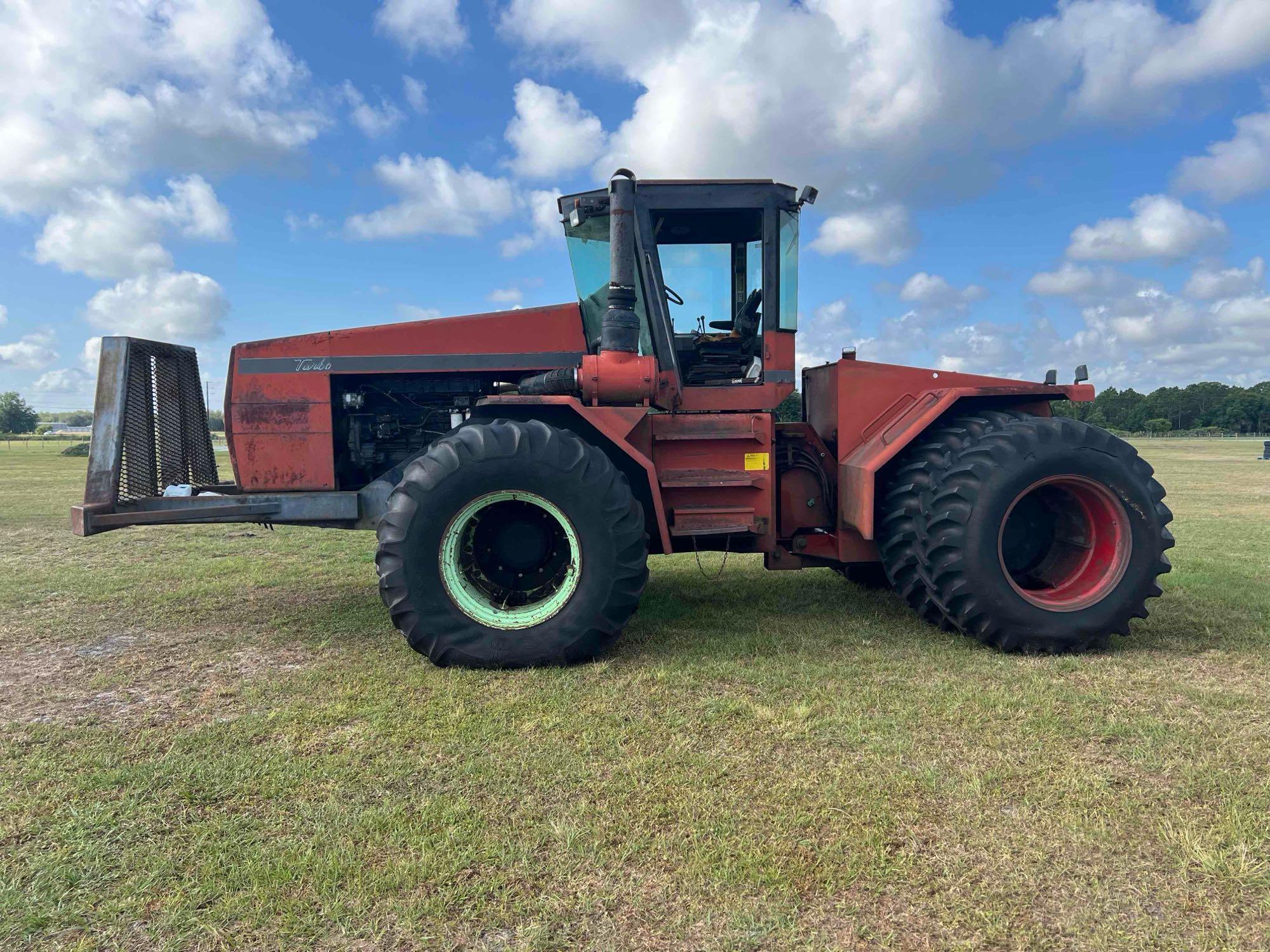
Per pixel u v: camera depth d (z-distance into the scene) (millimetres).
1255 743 2635
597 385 3850
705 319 4480
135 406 4223
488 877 1911
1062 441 3764
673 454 4152
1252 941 1683
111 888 1898
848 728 2777
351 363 4297
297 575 6039
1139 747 2605
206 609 4855
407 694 3189
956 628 4059
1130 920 1755
